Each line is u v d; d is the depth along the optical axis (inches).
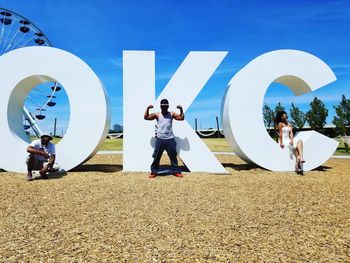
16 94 292.7
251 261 104.1
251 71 293.0
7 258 105.2
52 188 210.1
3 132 281.4
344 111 761.0
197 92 288.2
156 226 136.9
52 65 285.7
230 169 309.1
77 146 279.7
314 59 301.6
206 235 126.9
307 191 203.8
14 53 287.0
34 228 134.0
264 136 291.1
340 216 151.7
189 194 193.8
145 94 285.4
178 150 282.0
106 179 243.1
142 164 282.0
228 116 293.3
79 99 282.7
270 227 136.3
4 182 231.0
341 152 610.2
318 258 106.3
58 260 104.1
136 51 287.1
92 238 123.1
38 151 243.3
